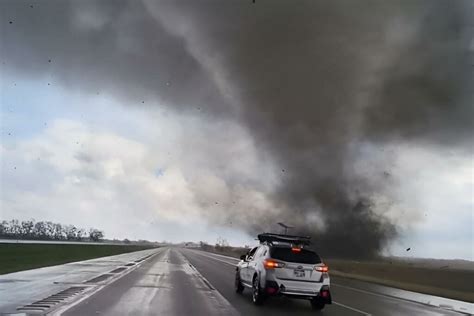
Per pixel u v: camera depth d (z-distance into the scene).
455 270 52.34
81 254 54.03
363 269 49.94
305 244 15.50
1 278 20.39
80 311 11.44
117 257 51.69
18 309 11.43
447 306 17.33
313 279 14.24
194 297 15.73
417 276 41.84
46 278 20.78
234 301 15.12
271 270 14.06
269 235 15.59
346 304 16.41
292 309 14.17
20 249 50.59
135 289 17.36
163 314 11.62
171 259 50.03
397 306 16.53
